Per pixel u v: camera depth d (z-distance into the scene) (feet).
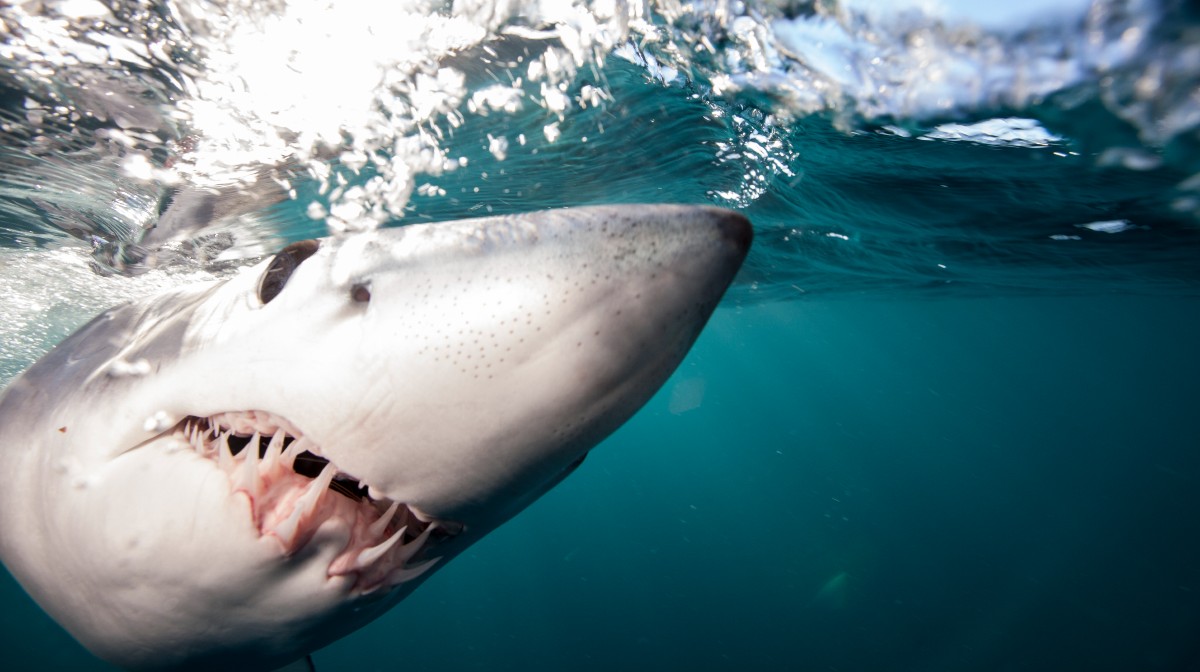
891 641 86.99
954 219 26.66
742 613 108.88
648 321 4.27
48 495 5.69
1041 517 160.04
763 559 146.10
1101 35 9.30
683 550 175.73
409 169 16.56
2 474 6.30
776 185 22.74
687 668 84.53
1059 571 109.29
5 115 12.76
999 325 127.24
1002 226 27.32
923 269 42.63
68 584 5.70
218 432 5.14
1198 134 11.93
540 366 4.27
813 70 12.33
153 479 4.99
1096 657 71.97
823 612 103.04
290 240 20.70
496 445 4.43
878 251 35.86
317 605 4.88
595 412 4.44
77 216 18.39
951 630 87.61
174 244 20.15
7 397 6.72
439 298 4.42
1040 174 19.43
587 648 100.07
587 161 18.81
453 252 4.54
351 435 4.49
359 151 14.96
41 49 10.54
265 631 5.13
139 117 12.87
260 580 4.74
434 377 4.33
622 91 14.25
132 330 6.32
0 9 9.46
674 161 19.66
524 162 18.10
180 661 5.62
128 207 17.48
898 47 10.77
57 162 14.90
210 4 9.62
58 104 12.38
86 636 6.03
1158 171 16.79
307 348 4.68
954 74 11.47
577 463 6.23
